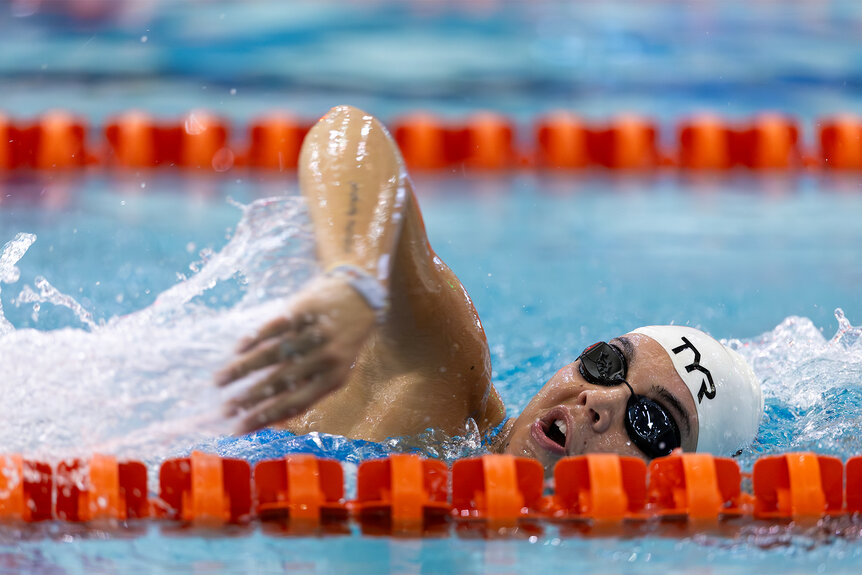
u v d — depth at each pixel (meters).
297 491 6.25
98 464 6.09
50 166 19.28
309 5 30.86
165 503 6.25
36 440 6.05
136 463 6.16
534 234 16.98
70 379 5.95
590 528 6.16
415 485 6.26
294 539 5.91
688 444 7.12
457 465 6.43
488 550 5.81
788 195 19.39
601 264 15.68
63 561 5.52
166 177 18.97
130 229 15.57
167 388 5.67
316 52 27.05
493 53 27.66
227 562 5.55
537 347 12.16
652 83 25.67
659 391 7.05
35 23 27.45
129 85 23.72
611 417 6.93
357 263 4.98
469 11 31.20
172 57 25.91
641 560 5.71
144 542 5.82
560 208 18.47
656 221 17.80
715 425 7.23
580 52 27.92
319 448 7.04
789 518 6.40
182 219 16.20
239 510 6.29
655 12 31.44
